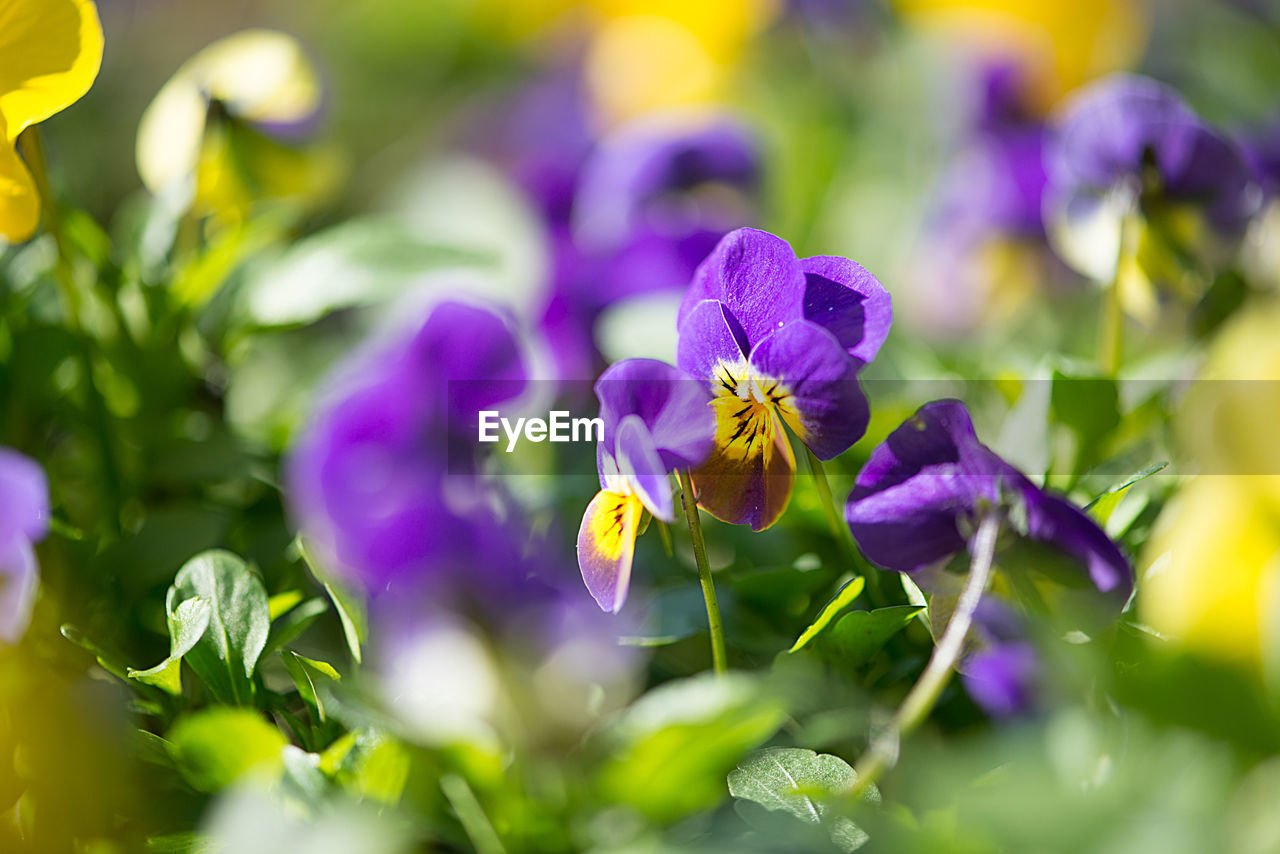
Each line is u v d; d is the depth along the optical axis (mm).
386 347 382
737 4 952
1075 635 314
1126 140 381
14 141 343
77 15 341
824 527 362
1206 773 292
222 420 407
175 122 415
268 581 364
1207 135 376
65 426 398
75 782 322
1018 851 292
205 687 326
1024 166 549
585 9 1104
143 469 385
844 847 297
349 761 309
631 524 310
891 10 924
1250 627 315
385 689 338
